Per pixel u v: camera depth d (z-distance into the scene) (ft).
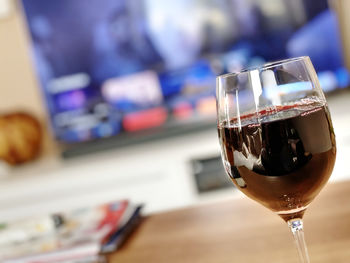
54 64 9.45
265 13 8.94
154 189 8.43
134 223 2.89
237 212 2.71
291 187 1.45
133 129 9.39
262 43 9.02
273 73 1.46
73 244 2.48
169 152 8.36
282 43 8.97
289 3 8.87
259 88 1.46
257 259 2.06
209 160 8.28
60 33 9.36
